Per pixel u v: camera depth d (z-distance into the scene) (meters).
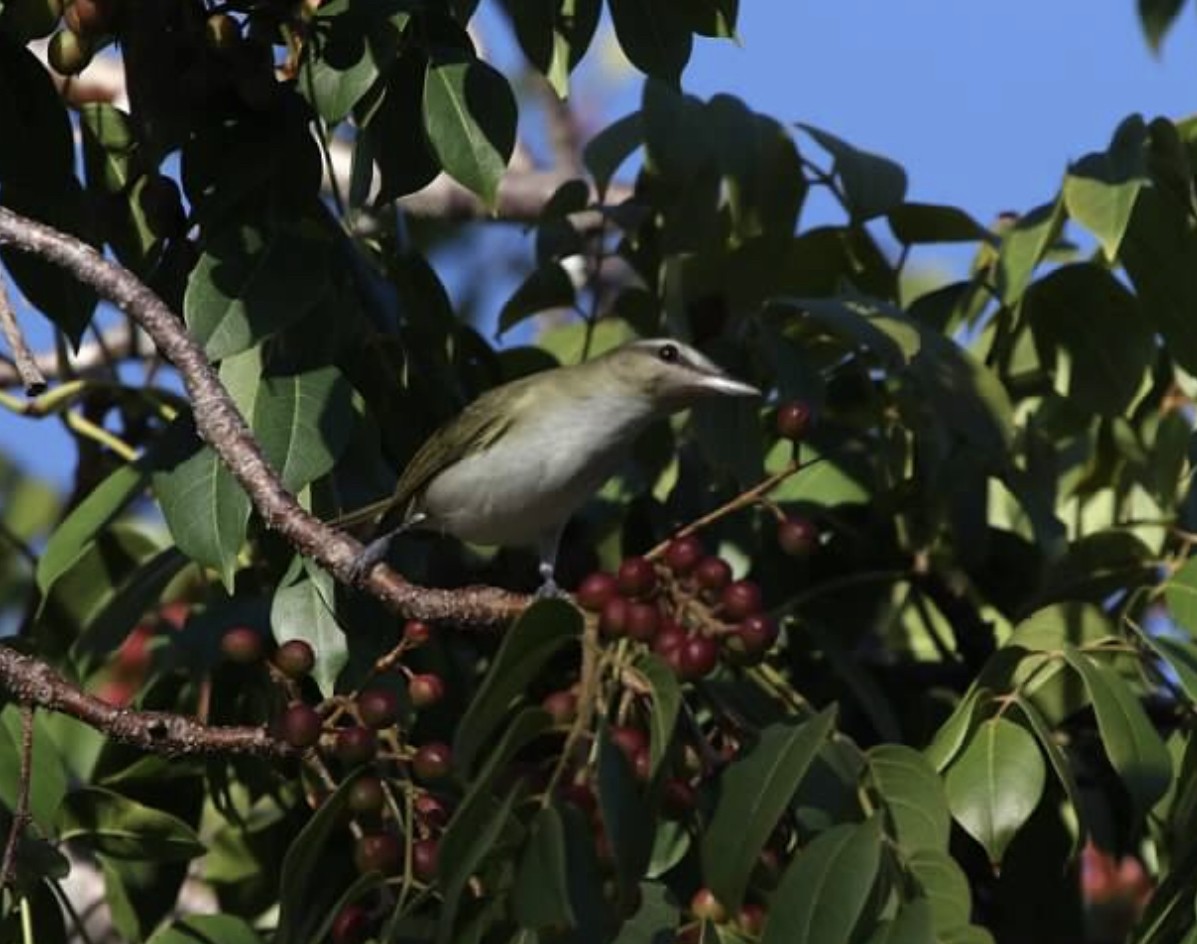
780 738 8.64
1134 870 14.02
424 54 10.24
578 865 8.17
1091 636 10.68
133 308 9.80
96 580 12.46
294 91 10.62
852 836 8.37
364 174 10.27
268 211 10.56
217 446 9.82
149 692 11.82
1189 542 12.23
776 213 12.96
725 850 8.47
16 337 9.30
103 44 10.80
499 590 9.79
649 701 8.70
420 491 11.38
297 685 10.20
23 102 10.62
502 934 8.62
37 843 9.85
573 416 11.48
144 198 10.85
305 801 12.04
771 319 12.67
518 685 8.62
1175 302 12.17
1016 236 12.54
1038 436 12.78
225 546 10.02
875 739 12.62
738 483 11.95
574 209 13.04
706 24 10.50
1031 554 13.05
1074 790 9.67
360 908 9.48
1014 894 11.94
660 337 12.79
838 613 12.73
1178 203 12.09
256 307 10.10
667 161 12.62
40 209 10.67
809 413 9.74
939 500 12.41
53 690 9.38
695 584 9.12
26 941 9.97
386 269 11.85
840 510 12.77
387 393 11.41
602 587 8.77
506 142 9.97
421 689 9.61
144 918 11.41
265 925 12.29
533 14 10.27
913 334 11.66
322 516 10.80
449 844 8.14
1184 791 9.98
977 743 9.92
